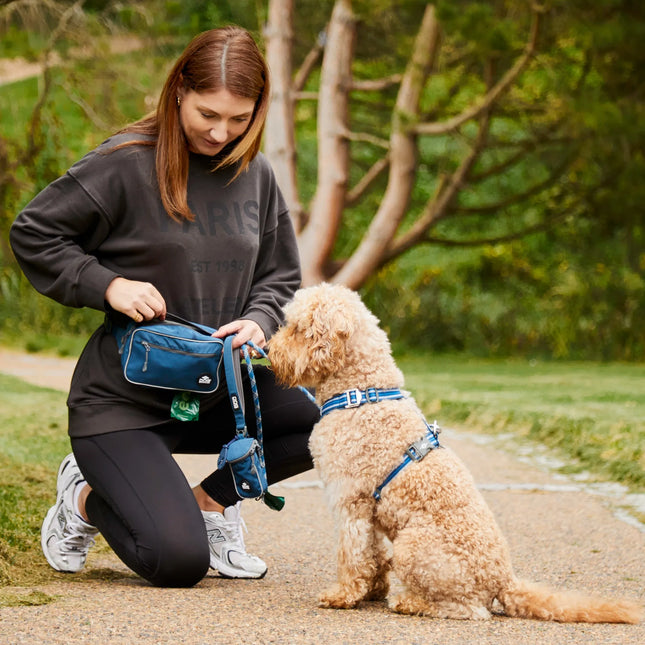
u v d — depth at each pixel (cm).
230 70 366
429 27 1691
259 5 1881
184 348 372
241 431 389
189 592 376
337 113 1814
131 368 375
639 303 2058
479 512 347
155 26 1692
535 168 2081
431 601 346
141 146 387
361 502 360
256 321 401
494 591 348
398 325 2134
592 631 327
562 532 523
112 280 373
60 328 2106
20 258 383
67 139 1588
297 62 2073
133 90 1612
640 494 622
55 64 1541
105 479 380
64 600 355
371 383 370
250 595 378
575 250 2205
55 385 1301
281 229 439
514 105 1734
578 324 2066
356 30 1805
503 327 2105
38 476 616
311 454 381
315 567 444
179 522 373
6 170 1370
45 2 1468
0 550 425
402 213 1830
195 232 389
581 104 1584
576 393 1163
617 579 428
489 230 2231
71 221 381
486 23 1470
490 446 823
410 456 352
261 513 570
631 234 2084
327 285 393
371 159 2291
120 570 426
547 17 1591
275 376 401
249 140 390
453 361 1966
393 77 1839
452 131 1719
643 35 1562
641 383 1348
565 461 743
